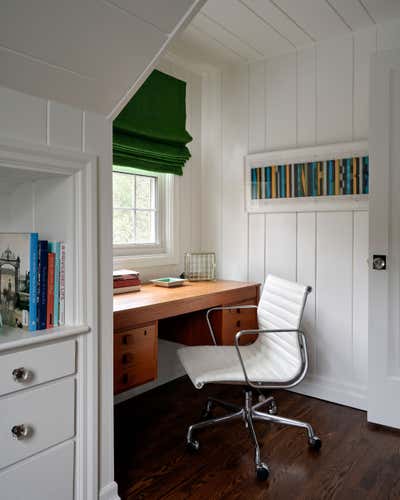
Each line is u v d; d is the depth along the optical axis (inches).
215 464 74.0
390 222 87.4
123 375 72.9
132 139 98.3
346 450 78.5
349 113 98.8
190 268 114.4
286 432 85.7
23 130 48.2
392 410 87.4
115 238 103.1
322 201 102.0
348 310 99.7
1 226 63.4
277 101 109.7
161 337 107.4
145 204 110.6
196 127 121.9
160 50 54.4
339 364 101.2
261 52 107.7
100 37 48.3
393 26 92.5
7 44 43.3
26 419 48.6
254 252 114.5
